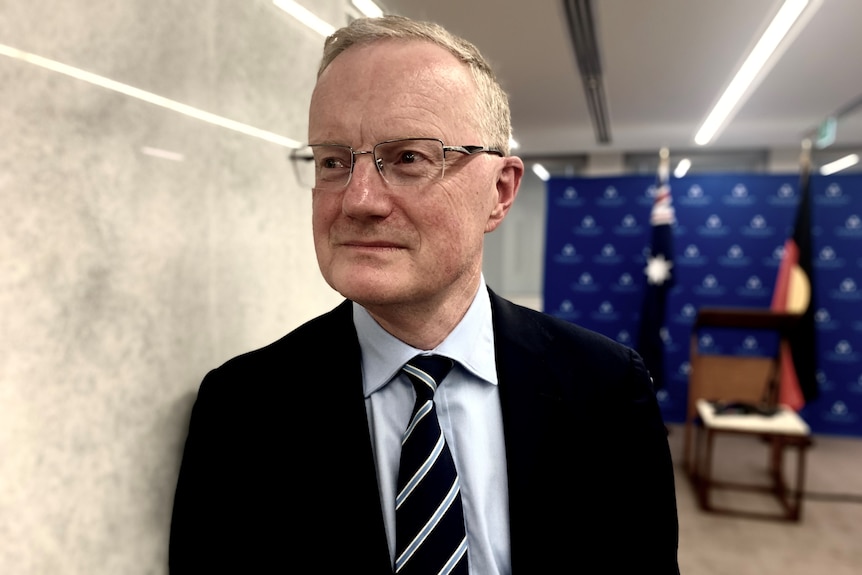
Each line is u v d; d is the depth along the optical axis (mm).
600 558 666
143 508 592
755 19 2447
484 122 571
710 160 5852
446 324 637
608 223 4152
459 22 2496
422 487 583
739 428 2527
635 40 2719
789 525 2479
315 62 937
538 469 638
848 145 5344
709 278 3957
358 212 517
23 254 456
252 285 777
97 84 517
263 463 627
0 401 445
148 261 588
